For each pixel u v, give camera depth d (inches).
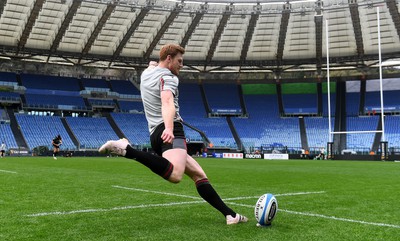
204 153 1748.3
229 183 380.8
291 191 307.1
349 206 223.0
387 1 1317.7
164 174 140.9
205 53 1749.5
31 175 441.7
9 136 1592.0
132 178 413.7
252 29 1601.9
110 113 1897.1
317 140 1785.2
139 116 1921.8
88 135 1726.1
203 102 2020.2
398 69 1850.4
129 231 149.7
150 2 1412.4
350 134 1774.1
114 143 131.3
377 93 1867.6
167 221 170.4
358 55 1669.5
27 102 1753.2
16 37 1517.0
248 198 258.7
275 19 1542.8
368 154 1461.6
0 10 1334.9
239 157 1692.9
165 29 1565.0
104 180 386.0
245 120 1951.3
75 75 1957.4
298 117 1929.1
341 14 1449.3
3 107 1770.4
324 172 585.3
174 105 144.5
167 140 135.2
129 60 1747.0
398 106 1786.4
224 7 1487.5
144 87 156.9
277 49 1712.6
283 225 162.6
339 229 156.2
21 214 186.4
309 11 1437.0
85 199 242.2
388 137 1700.3
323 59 1734.7
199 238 138.1
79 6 1369.3
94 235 142.8
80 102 1862.7
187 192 284.2
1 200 233.8
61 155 1556.3
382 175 519.5
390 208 216.4
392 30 1494.8
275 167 753.0
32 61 1806.1
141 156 135.9
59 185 328.5
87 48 1626.5
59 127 1727.4
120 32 1565.0
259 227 157.4
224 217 181.2
